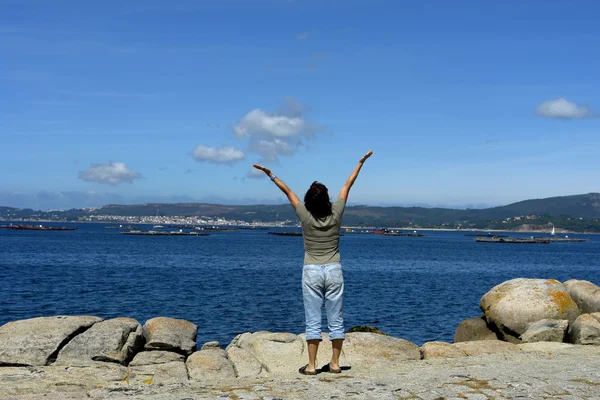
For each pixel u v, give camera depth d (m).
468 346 10.73
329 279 7.68
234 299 35.50
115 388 7.05
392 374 7.71
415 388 6.84
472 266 83.69
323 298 7.88
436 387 6.89
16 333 9.33
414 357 10.01
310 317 7.77
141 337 10.11
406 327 26.86
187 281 47.72
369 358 9.55
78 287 41.38
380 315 30.47
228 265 70.75
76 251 97.75
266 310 30.83
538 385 6.99
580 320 12.31
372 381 7.23
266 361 9.51
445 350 10.24
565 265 93.69
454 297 40.22
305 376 7.68
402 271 68.19
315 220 7.66
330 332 7.86
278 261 81.38
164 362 9.17
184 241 163.25
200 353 9.68
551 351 10.10
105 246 119.88
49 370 8.30
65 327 9.61
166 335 10.02
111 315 29.02
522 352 9.94
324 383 7.15
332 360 7.93
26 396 6.55
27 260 72.62
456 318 30.06
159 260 78.25
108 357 9.10
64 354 8.98
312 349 7.80
